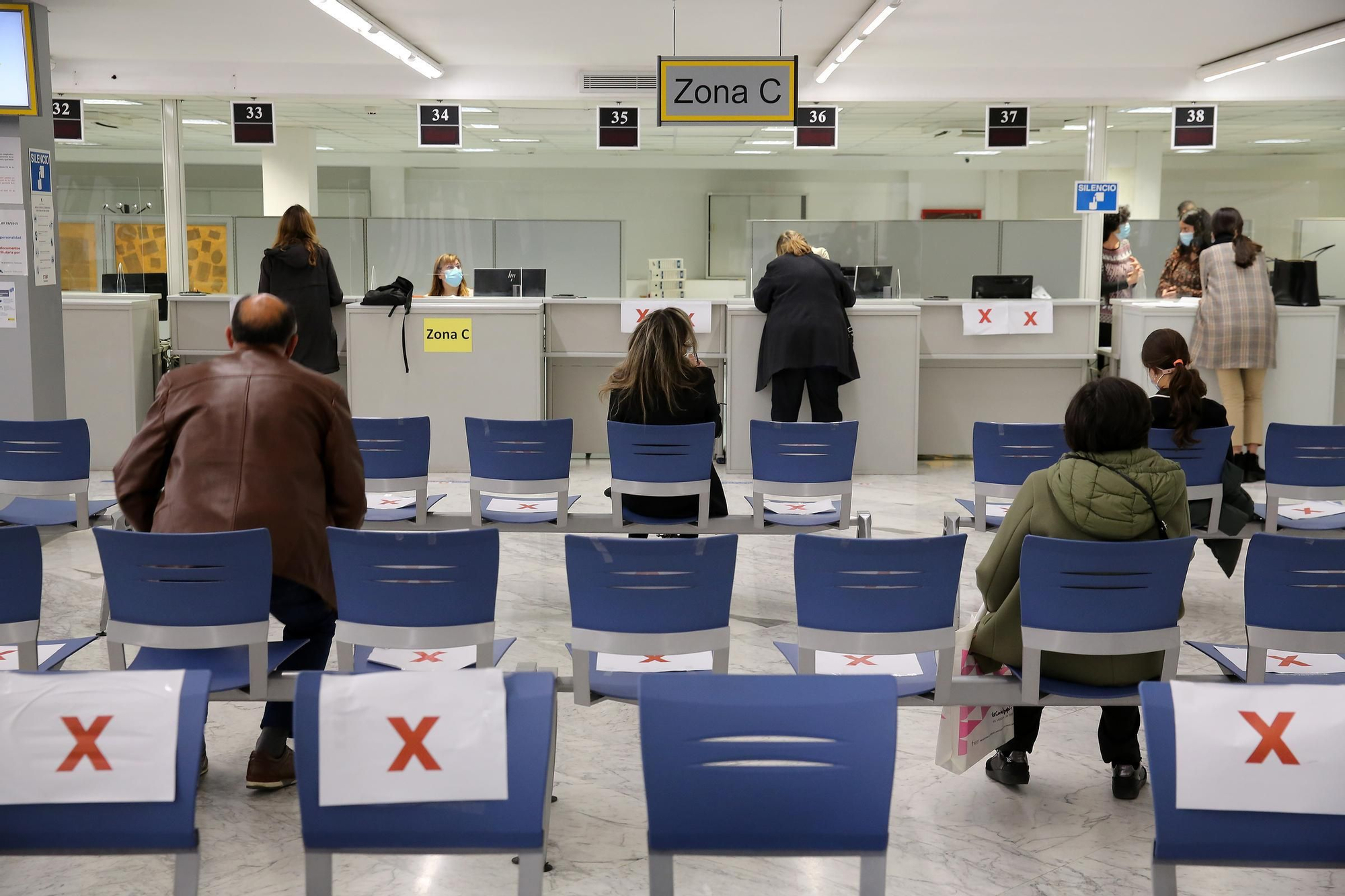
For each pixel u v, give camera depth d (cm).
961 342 931
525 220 1359
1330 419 888
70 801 198
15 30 707
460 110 1059
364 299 888
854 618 310
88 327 884
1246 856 199
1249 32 861
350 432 352
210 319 927
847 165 1809
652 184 1791
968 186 1831
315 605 350
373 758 201
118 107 1130
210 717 405
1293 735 198
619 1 768
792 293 848
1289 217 1817
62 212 1252
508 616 535
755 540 689
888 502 789
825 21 834
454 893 290
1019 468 505
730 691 201
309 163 1371
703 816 199
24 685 199
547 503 541
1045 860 308
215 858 306
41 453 485
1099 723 407
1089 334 934
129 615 307
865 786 200
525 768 202
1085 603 305
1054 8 783
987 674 330
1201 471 484
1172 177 1825
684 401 501
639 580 305
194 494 334
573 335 917
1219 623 531
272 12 808
